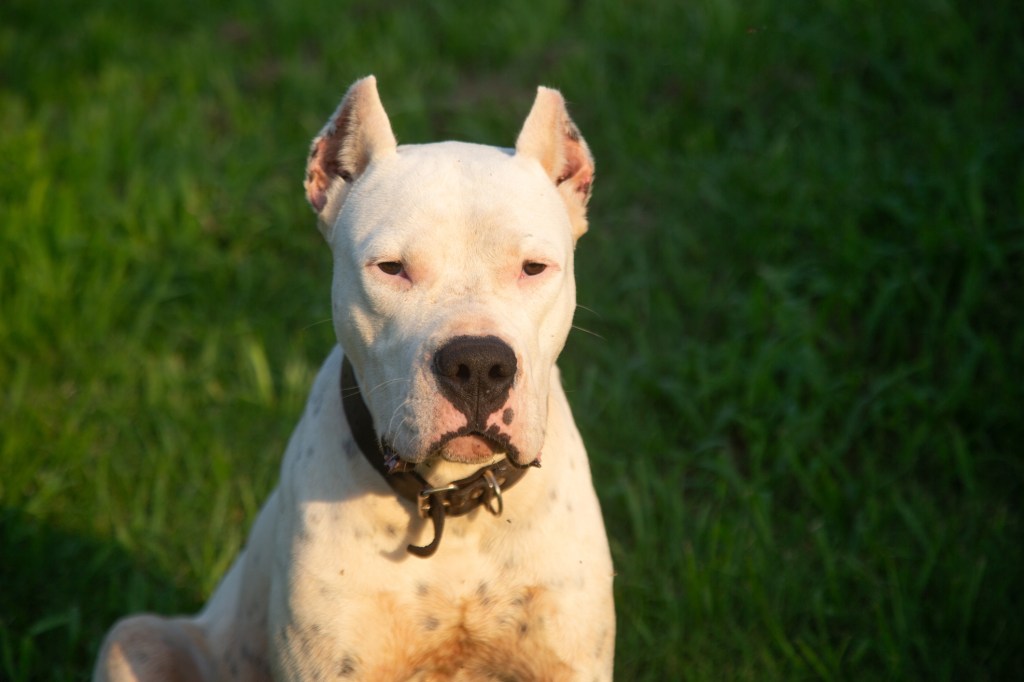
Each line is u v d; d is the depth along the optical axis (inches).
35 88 422.3
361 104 169.0
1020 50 354.6
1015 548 242.7
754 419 275.4
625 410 283.4
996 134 328.8
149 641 195.5
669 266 321.7
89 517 269.1
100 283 324.8
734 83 374.9
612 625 177.2
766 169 336.2
